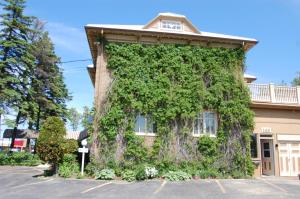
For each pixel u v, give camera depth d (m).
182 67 19.14
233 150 18.62
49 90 40.22
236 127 19.00
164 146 18.00
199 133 18.78
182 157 18.03
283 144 20.25
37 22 38.25
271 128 20.30
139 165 17.39
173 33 19.36
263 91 20.70
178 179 16.30
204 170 17.78
